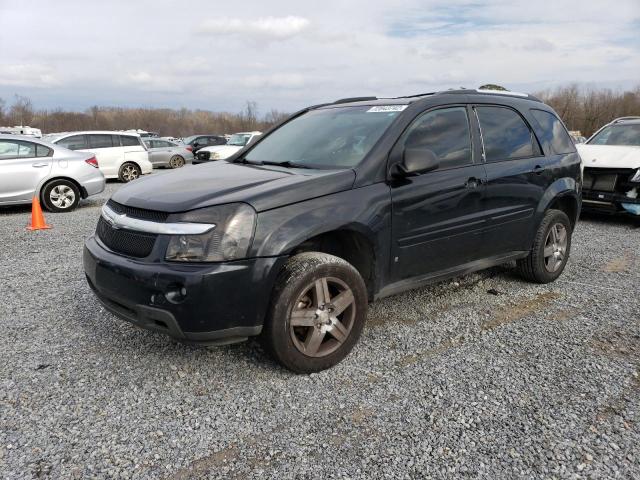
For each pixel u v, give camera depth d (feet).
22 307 14.56
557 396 9.93
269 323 10.03
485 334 12.76
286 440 8.61
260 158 13.82
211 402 9.70
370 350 11.84
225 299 9.43
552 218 15.96
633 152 26.89
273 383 10.37
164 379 10.52
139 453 8.26
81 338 12.43
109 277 10.21
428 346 12.07
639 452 8.31
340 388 10.21
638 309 14.51
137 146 53.93
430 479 7.70
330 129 13.44
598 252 21.15
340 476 7.75
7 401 9.68
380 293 11.86
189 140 89.10
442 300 15.08
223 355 11.52
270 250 9.71
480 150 13.80
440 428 8.93
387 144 11.78
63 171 32.37
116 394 9.96
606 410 9.48
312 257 10.45
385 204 11.37
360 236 11.20
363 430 8.87
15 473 7.75
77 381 10.43
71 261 19.75
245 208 9.69
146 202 10.25
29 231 26.14
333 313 10.78
